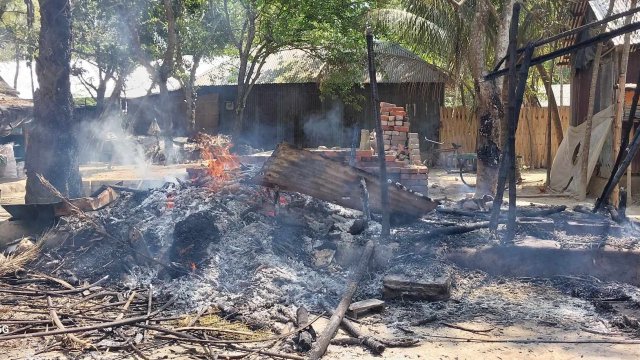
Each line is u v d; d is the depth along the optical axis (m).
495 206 6.66
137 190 7.86
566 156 14.82
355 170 6.78
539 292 5.93
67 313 5.21
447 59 18.16
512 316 5.27
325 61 20.05
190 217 6.57
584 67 14.95
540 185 16.31
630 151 7.21
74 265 6.36
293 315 5.20
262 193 7.55
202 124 24.67
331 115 23.36
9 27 18.09
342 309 5.08
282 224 7.05
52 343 4.62
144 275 6.10
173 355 4.43
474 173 19.36
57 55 8.82
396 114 10.91
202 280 5.87
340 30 18.27
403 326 5.04
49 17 8.79
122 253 6.36
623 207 7.26
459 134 21.55
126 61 17.86
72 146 9.06
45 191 8.70
